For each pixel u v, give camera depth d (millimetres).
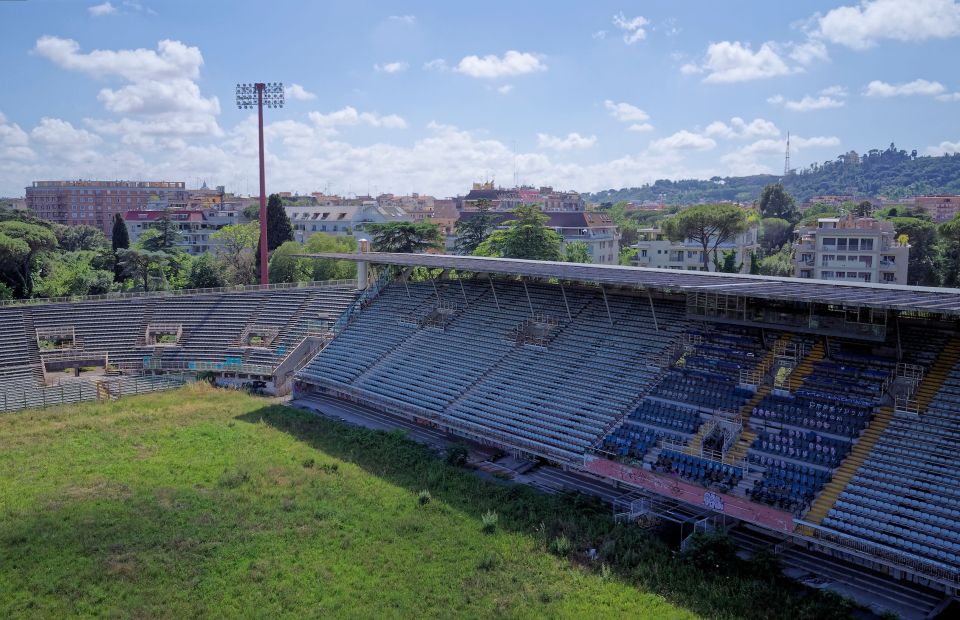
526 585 36656
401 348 74188
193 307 91375
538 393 58875
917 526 36938
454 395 62844
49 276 124500
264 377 80438
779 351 52719
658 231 170125
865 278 123250
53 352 81812
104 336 86000
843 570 38250
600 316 65625
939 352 46844
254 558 39875
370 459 55188
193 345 85500
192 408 69688
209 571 38438
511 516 44812
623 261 160250
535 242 126312
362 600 35719
